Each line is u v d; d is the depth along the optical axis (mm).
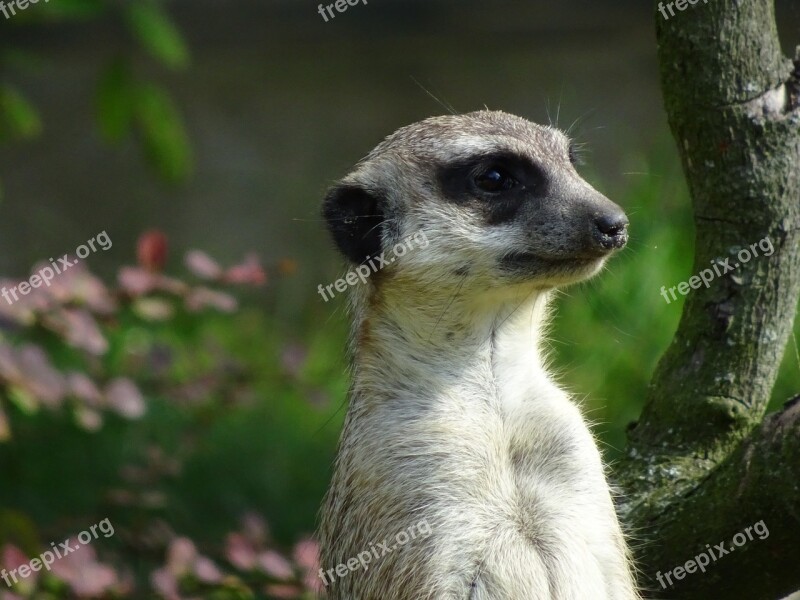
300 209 18578
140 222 18766
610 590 5938
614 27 19344
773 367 6223
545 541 6051
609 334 11305
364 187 6844
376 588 6023
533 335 6566
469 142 6648
